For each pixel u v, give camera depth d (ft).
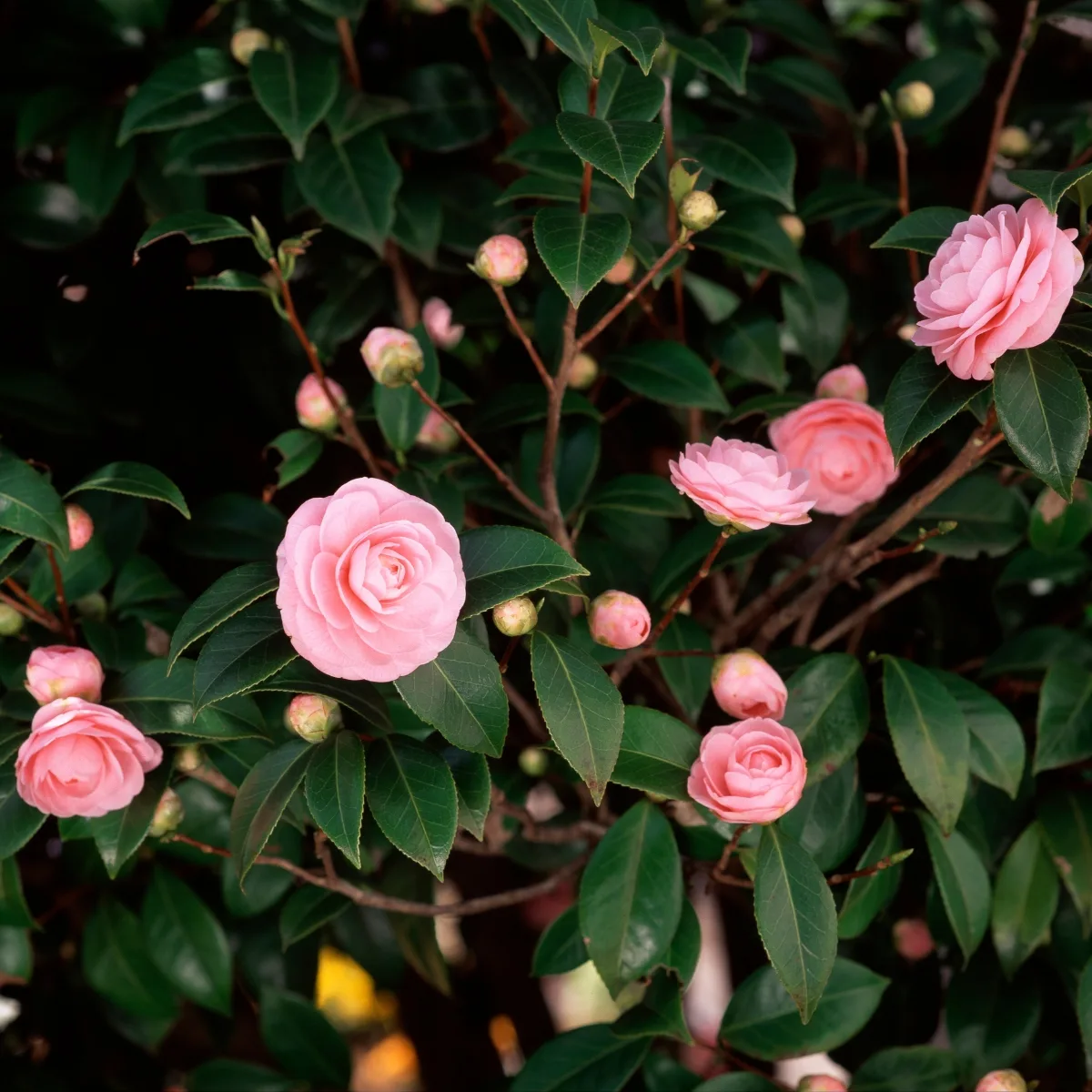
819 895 4.17
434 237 4.91
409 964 5.87
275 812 4.04
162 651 4.97
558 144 4.67
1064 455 3.99
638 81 4.26
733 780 4.10
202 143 4.75
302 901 4.77
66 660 4.17
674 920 4.32
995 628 5.10
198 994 4.84
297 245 4.40
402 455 4.65
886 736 4.70
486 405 4.80
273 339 5.20
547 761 4.80
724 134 4.77
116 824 4.21
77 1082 5.32
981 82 5.15
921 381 4.10
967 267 4.00
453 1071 5.92
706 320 5.14
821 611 5.26
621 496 4.70
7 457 4.20
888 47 5.68
